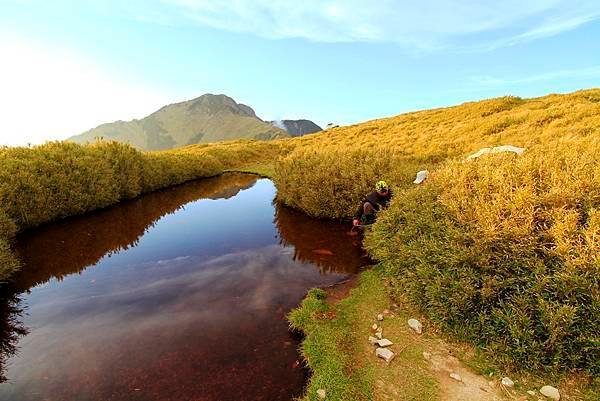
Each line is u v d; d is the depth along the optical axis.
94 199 11.84
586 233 3.54
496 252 3.98
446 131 21.59
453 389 3.37
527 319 3.48
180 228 9.74
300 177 11.05
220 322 4.73
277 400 3.34
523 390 3.29
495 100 28.72
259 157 33.50
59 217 10.65
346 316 4.79
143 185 16.11
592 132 11.99
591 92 23.16
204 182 20.23
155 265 6.89
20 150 10.48
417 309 4.75
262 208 12.21
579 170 4.43
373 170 9.30
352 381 3.51
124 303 5.30
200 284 5.96
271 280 6.09
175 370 3.77
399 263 5.11
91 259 7.26
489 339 3.81
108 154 13.65
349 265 6.71
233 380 3.62
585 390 3.21
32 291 5.78
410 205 5.50
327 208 9.90
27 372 3.76
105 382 3.58
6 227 7.72
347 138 31.72
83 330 4.56
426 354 3.88
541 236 3.89
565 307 3.25
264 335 4.42
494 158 5.66
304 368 3.82
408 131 26.36
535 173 4.76
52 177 10.28
